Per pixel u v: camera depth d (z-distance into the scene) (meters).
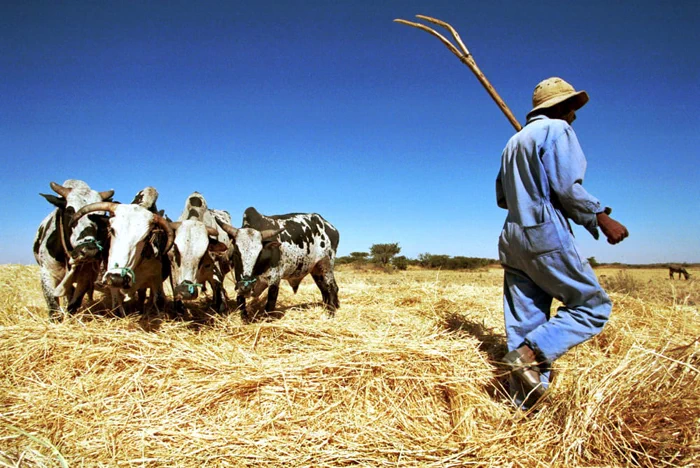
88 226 5.11
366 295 8.83
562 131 3.36
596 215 3.26
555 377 3.44
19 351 4.00
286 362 3.79
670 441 2.56
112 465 2.57
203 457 2.65
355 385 3.40
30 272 10.29
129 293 6.07
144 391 3.49
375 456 2.67
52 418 3.06
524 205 3.42
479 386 3.53
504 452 2.69
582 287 3.27
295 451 2.71
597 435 2.69
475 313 6.52
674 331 5.05
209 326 5.43
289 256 6.55
